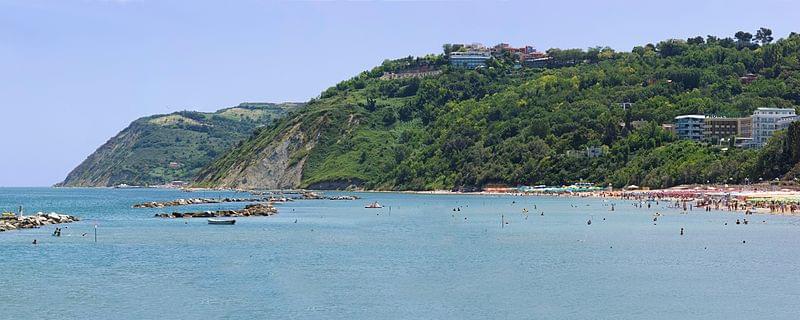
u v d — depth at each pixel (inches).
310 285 3462.1
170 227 6471.5
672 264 4035.4
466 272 3801.7
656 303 3070.9
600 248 4736.7
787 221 6628.9
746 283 3464.6
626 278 3614.7
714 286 3400.6
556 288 3378.4
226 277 3673.7
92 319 2854.3
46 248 4815.5
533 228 6220.5
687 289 3336.6
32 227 6314.0
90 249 4768.7
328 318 2861.7
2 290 3363.7
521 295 3235.7
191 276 3703.3
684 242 5032.0
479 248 4773.6
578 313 2920.8
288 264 4084.6
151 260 4256.9
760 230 5807.1
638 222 6732.3
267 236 5625.0
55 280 3602.4
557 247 4805.6
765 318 2827.3
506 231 5949.8
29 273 3804.1
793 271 3782.0
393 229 6240.2
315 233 5885.8
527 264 4060.0
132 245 4995.1
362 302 3110.2
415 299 3161.9
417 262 4148.6
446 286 3432.6
